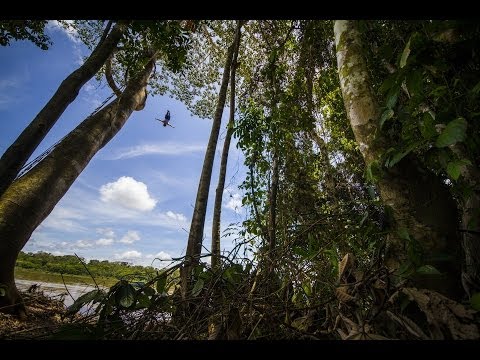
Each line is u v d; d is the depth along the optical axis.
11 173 3.79
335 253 2.12
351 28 2.43
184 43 5.52
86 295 2.03
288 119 5.31
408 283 1.62
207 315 2.02
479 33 1.47
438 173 1.91
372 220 2.29
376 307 1.63
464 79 1.56
